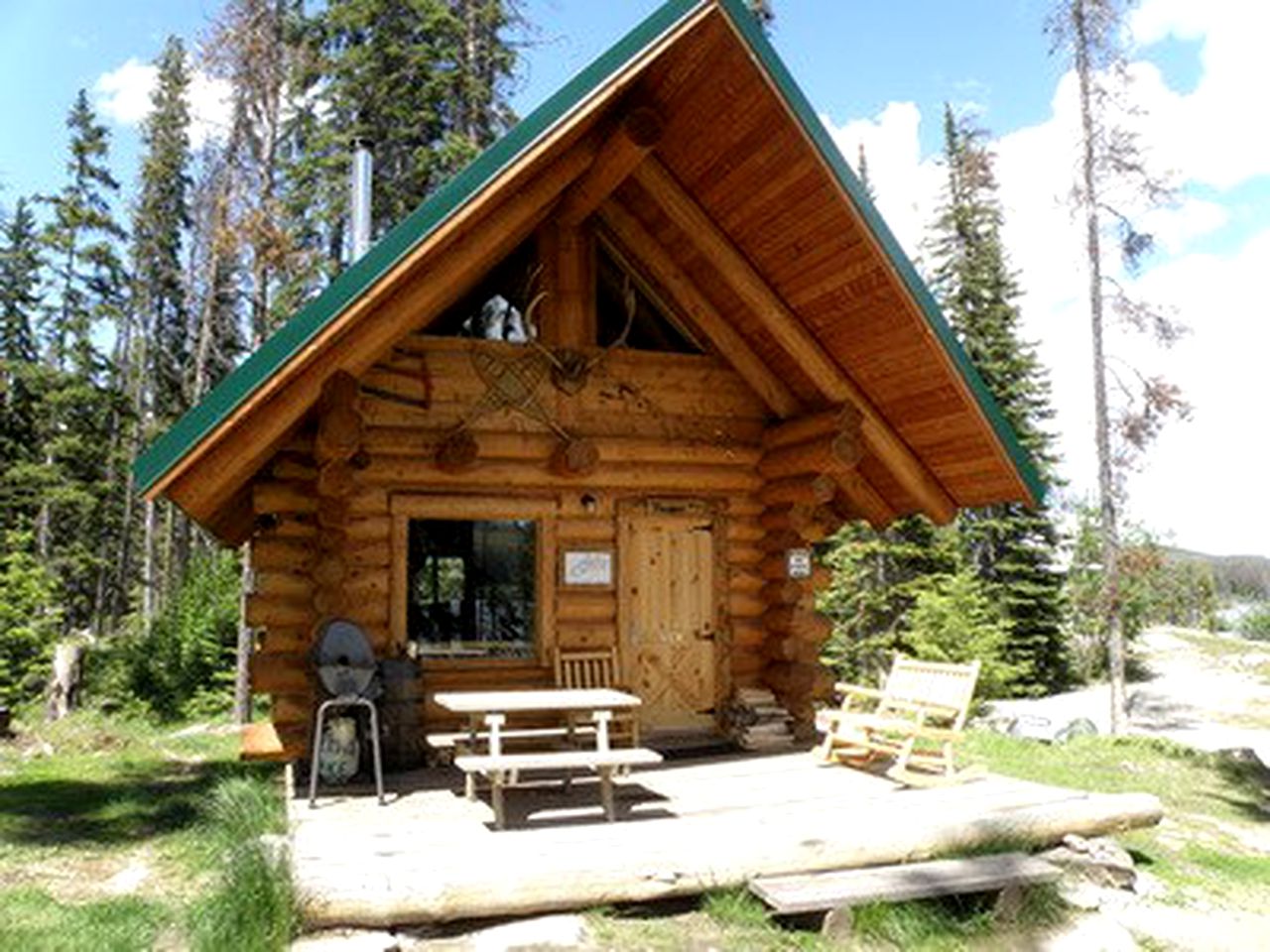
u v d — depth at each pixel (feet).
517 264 33.17
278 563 28.84
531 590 31.83
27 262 104.27
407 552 30.32
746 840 20.12
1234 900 22.56
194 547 108.47
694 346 35.04
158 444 24.14
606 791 22.35
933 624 74.95
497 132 74.49
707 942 17.76
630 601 32.53
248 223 63.31
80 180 102.06
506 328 32.78
